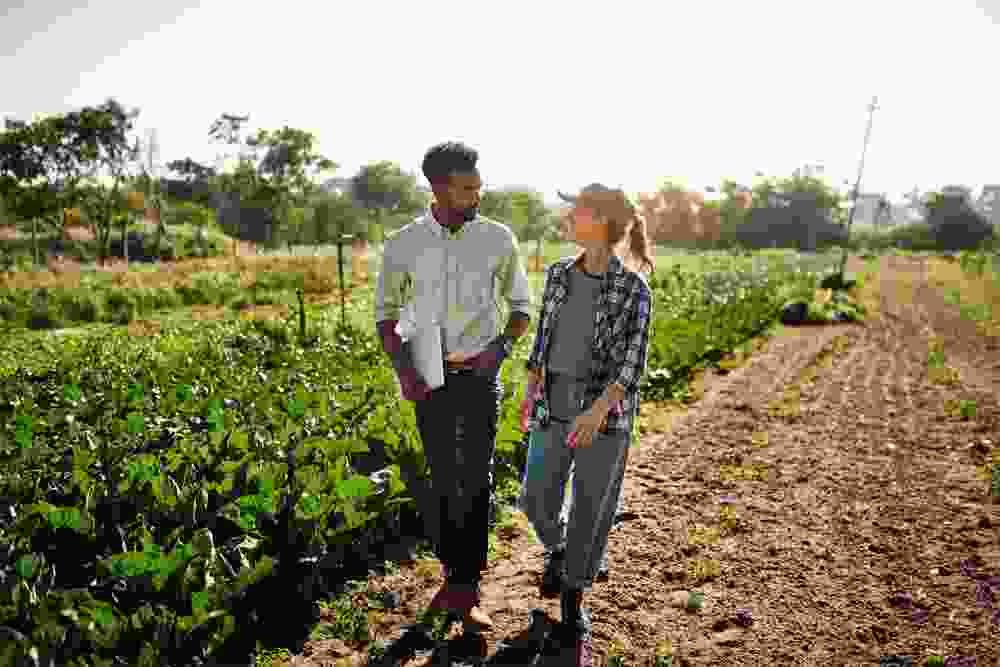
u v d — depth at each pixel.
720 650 2.90
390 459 4.38
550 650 2.87
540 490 2.99
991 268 34.62
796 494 4.68
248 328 11.27
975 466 5.22
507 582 3.46
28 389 6.57
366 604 3.22
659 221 97.69
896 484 4.86
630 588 3.40
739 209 97.69
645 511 4.37
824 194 94.19
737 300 15.18
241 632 2.92
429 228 2.82
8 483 3.66
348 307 15.77
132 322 16.41
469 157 2.71
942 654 2.85
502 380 5.89
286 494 3.49
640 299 2.71
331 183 120.19
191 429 4.93
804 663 2.81
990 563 3.62
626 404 2.76
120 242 50.72
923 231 89.88
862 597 3.33
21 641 2.36
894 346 11.96
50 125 47.16
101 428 4.87
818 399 7.61
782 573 3.56
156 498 3.51
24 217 47.56
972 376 9.11
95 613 2.53
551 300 2.84
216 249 53.06
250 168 65.44
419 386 2.88
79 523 3.22
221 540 3.45
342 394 5.53
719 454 5.57
